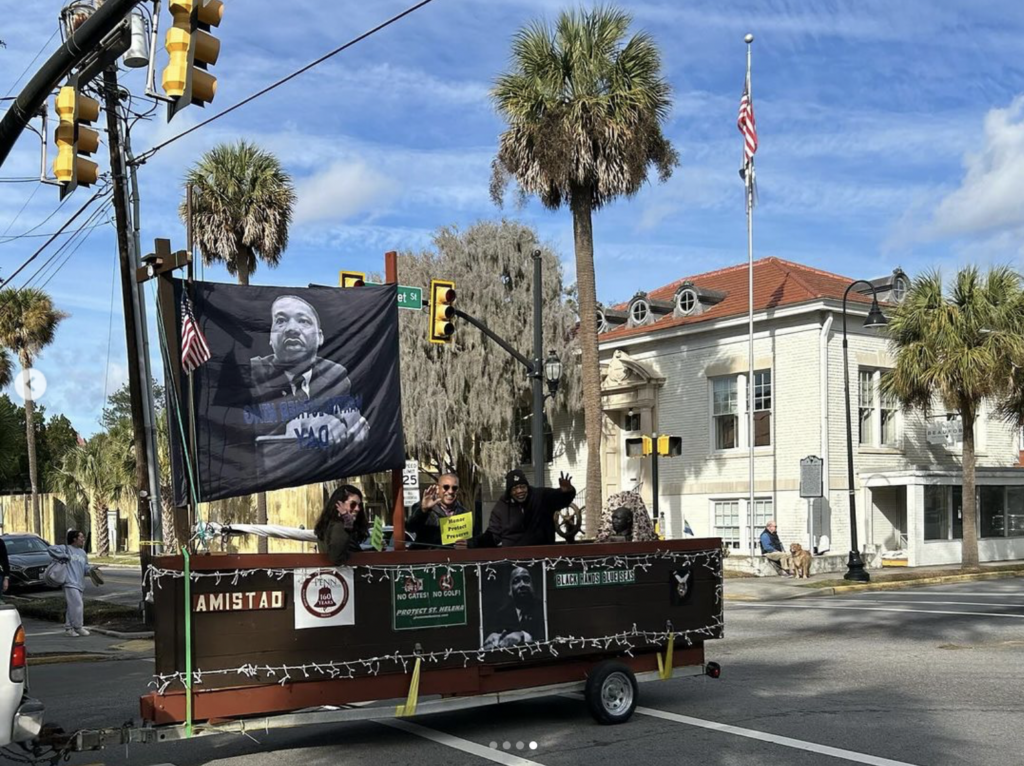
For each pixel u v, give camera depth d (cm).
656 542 889
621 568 864
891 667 1141
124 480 4875
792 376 2950
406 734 824
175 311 761
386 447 861
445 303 1850
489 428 3189
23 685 615
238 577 689
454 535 900
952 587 2367
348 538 725
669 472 3269
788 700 945
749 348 2911
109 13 809
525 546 816
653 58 2517
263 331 806
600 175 2477
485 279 3141
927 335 2647
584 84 2491
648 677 880
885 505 3036
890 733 799
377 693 741
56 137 994
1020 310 2625
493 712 911
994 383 2597
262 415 798
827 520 2850
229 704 682
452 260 3186
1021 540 3177
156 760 754
